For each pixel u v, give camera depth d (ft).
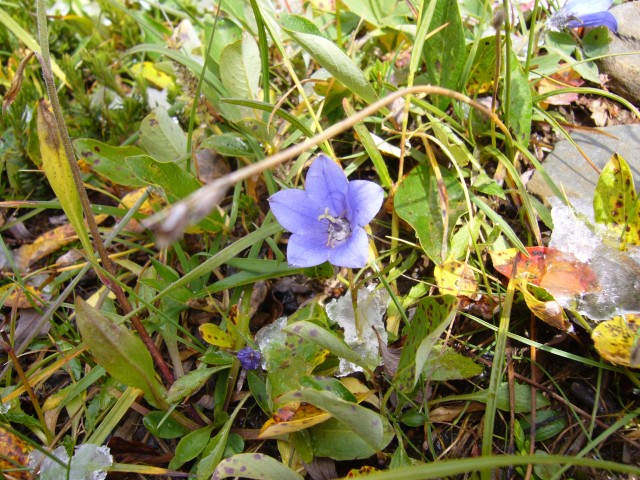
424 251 0.55
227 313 0.57
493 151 0.59
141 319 0.59
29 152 0.70
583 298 0.50
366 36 0.71
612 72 0.65
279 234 0.63
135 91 0.81
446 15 0.58
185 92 0.69
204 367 0.52
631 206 0.50
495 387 0.45
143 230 0.66
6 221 0.72
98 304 0.58
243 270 0.59
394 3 0.71
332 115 0.68
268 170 0.61
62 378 0.59
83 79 0.84
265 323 0.58
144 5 0.87
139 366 0.45
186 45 0.75
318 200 0.47
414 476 0.32
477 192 0.60
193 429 0.52
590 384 0.50
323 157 0.45
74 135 0.74
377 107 0.32
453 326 0.54
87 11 0.92
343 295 0.57
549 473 0.45
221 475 0.43
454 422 0.50
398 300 0.55
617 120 0.64
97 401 0.55
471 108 0.60
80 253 0.63
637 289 0.49
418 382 0.49
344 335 0.52
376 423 0.41
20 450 0.51
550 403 0.50
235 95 0.65
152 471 0.49
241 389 0.54
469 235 0.56
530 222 0.56
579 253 0.52
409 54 0.69
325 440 0.47
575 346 0.51
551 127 0.64
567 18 0.63
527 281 0.50
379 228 0.61
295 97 0.72
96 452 0.49
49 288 0.65
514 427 0.48
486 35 0.67
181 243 0.64
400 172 0.57
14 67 0.81
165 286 0.57
